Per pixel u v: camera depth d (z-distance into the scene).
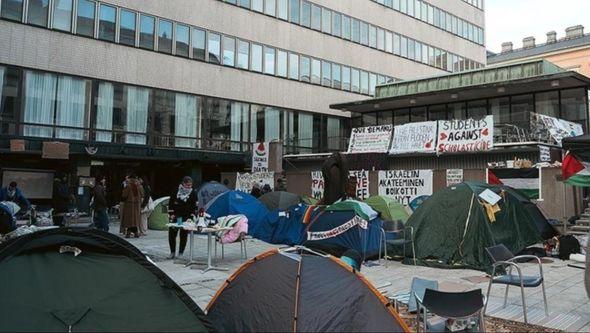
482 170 15.83
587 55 47.47
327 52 31.12
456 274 9.90
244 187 21.25
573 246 11.88
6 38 19.19
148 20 23.33
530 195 14.67
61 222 14.27
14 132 19.27
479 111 24.58
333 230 11.59
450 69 39.53
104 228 14.17
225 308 5.09
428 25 38.00
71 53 20.81
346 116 31.92
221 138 25.88
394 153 21.12
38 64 19.91
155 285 4.82
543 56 51.41
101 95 21.69
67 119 20.66
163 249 12.79
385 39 34.69
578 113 21.23
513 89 22.09
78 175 20.78
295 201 15.20
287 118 28.94
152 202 17.62
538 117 19.44
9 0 19.31
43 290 4.51
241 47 26.94
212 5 25.78
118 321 4.35
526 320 6.42
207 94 25.36
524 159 18.02
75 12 20.98
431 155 20.95
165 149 23.27
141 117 22.95
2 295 4.38
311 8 30.48
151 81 23.30
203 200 15.23
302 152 29.52
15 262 4.77
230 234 10.58
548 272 10.14
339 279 4.71
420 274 9.89
